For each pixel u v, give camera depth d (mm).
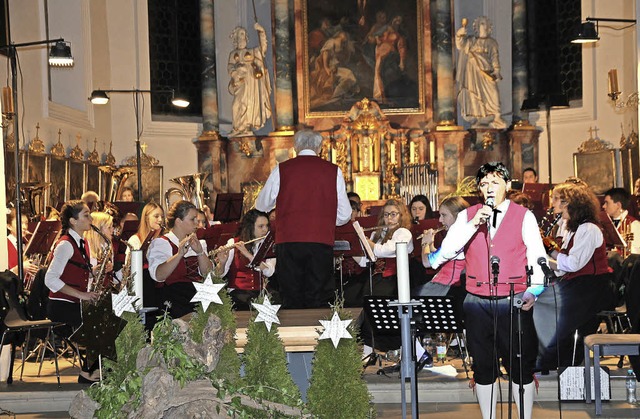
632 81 15570
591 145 16547
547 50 17812
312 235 7047
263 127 18797
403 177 17891
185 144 18453
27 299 9422
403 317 5383
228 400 4172
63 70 16266
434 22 18109
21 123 13742
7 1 13586
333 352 4539
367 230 8617
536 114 17688
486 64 17797
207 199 17219
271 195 7238
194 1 18984
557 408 7500
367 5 18344
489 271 5875
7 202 12008
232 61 18375
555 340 8047
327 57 18438
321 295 7059
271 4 18422
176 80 18625
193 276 8523
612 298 8266
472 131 17766
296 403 4465
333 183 7184
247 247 8812
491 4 18359
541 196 13375
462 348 8523
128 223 9703
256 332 4613
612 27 16312
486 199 5840
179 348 4180
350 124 18000
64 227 8844
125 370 4254
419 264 9031
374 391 8008
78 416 4312
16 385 8688
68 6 16500
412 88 18297
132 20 18047
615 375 8242
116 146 17703
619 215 10602
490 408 5992
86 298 8562
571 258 7590
